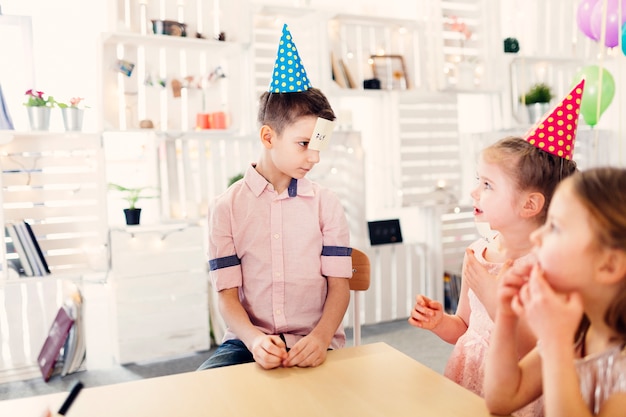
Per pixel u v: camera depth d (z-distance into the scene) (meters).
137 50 2.74
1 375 2.46
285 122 1.21
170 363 2.65
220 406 0.77
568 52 3.77
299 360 0.92
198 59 2.87
